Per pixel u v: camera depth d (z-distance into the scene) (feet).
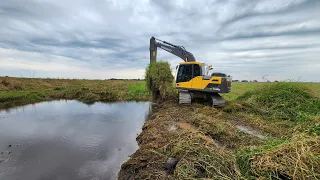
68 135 23.18
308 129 14.76
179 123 20.90
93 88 64.13
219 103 29.89
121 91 61.52
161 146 14.70
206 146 11.83
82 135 23.22
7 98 46.75
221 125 17.76
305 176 7.68
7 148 19.13
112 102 49.55
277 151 9.41
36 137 22.39
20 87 62.59
